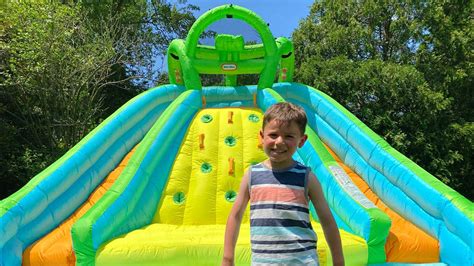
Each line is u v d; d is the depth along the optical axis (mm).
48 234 4695
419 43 13305
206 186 5672
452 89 12445
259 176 2197
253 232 2104
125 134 6504
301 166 2215
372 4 13578
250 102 7324
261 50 7344
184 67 7207
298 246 2031
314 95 6996
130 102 6785
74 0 14484
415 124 11680
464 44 12234
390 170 5434
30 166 10086
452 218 4422
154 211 5430
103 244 4156
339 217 4988
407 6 13422
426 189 4867
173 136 6164
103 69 11992
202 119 6500
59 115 11383
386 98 11688
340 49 13828
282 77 7766
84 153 5562
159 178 5664
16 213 4301
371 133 6016
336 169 5324
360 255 4211
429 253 4527
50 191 4871
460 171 11977
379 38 14133
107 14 14773
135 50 14008
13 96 11031
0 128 10406
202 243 4090
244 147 6156
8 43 10273
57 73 10812
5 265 3941
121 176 5117
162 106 7332
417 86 11477
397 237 4520
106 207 4438
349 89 11906
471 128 11469
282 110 2176
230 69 7227
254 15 7195
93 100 13055
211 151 6059
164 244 4070
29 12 10250
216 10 7078
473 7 12641
